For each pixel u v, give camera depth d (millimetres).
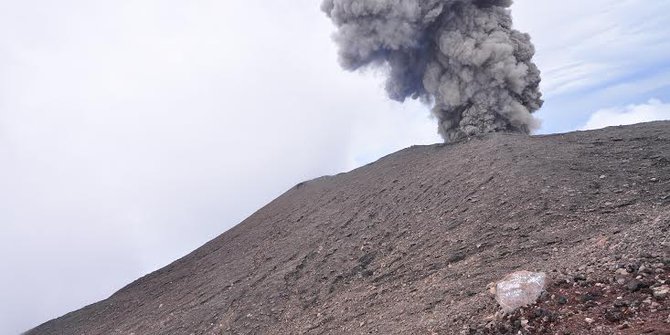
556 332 7852
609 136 24234
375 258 20469
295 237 29734
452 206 21297
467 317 10109
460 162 27578
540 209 16703
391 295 15570
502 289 9594
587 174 18641
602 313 7852
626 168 18219
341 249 23438
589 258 10391
